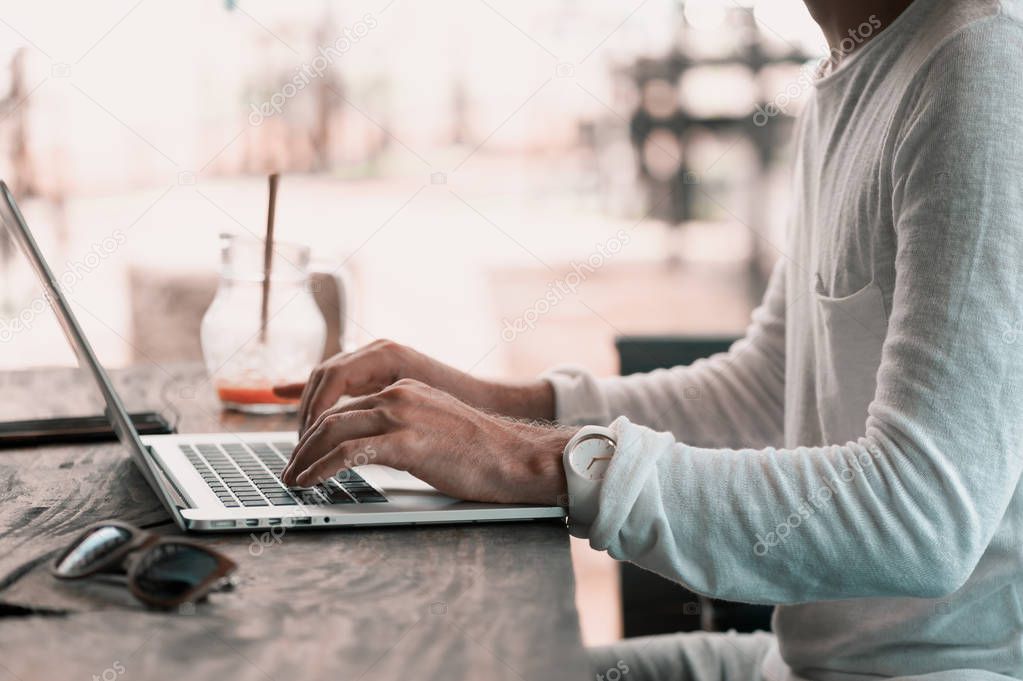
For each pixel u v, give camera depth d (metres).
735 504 0.76
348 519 0.77
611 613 1.99
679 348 1.74
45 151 4.20
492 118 5.03
